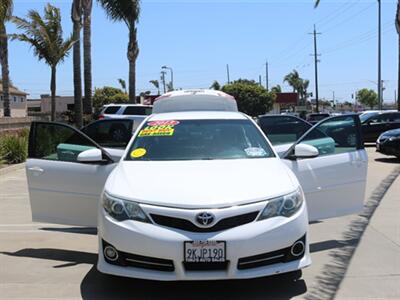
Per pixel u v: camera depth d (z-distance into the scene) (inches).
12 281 214.5
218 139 240.1
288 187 194.2
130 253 182.7
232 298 192.7
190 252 177.0
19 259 245.3
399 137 647.8
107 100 3041.3
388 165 616.1
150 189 190.9
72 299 194.2
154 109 372.8
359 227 297.7
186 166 212.5
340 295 193.3
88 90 1078.4
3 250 261.4
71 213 246.1
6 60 1106.7
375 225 302.8
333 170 245.9
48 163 247.9
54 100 963.3
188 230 179.2
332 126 257.0
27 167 251.0
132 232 181.6
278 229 182.5
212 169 208.1
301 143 251.6
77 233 294.8
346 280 209.2
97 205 241.0
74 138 256.1
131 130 355.6
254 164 214.7
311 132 253.8
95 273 223.3
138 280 212.5
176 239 177.2
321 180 243.8
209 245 176.7
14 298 195.3
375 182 474.9
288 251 186.1
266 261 183.8
